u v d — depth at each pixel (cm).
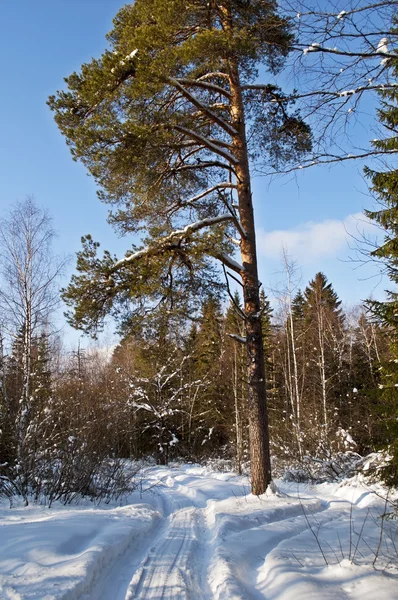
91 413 1160
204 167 1074
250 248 1005
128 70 873
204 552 604
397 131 536
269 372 2625
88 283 913
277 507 808
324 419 1878
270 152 1036
